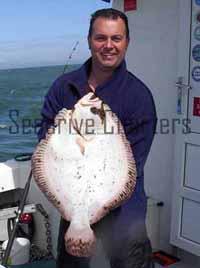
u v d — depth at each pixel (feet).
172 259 9.98
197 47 8.93
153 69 10.48
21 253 9.58
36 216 10.34
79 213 5.20
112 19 5.50
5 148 29.84
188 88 9.20
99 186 5.26
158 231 10.36
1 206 10.53
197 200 9.22
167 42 10.03
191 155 9.30
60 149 5.35
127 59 11.22
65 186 5.30
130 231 5.91
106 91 5.76
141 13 10.65
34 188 10.21
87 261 6.44
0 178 9.97
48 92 6.33
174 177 9.75
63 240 6.50
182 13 9.21
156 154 10.54
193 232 9.43
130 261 6.01
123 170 5.32
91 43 5.68
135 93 5.75
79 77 6.00
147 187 10.91
